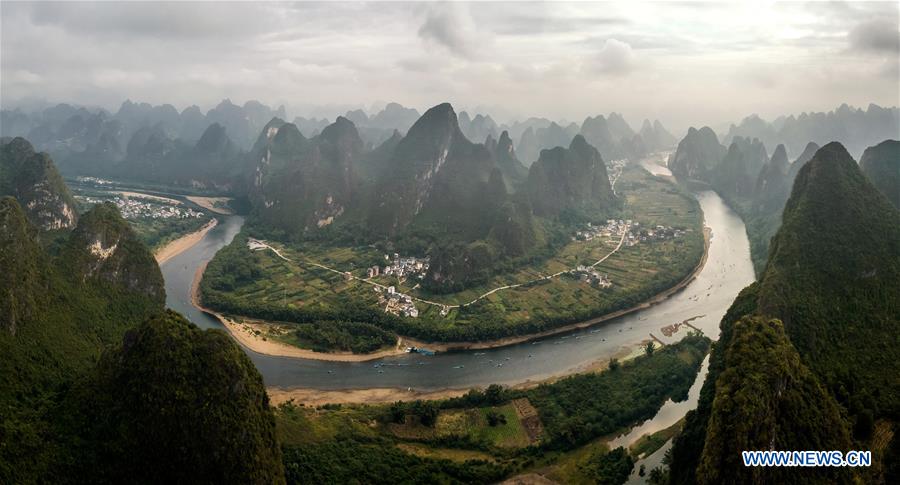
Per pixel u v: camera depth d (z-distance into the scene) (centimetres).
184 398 9975
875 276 13762
